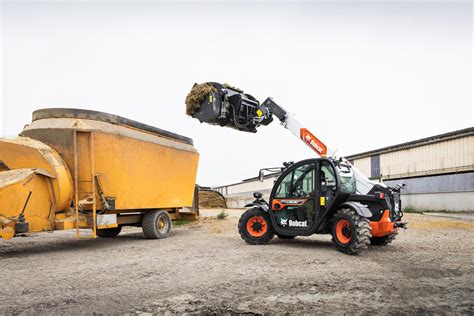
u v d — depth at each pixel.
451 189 25.34
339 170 8.30
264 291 4.79
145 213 11.25
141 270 6.11
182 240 10.49
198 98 9.55
